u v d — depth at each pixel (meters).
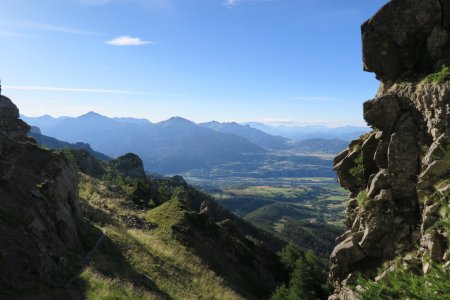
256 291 48.09
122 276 28.94
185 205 59.50
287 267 66.44
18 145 32.16
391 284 15.18
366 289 15.76
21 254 21.89
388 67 20.92
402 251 17.31
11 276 20.14
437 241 14.41
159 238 46.31
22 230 23.67
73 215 34.38
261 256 67.19
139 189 79.75
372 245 18.84
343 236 21.73
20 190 27.17
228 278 45.16
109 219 46.31
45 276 22.11
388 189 18.42
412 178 17.84
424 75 18.91
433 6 19.28
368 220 18.98
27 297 19.58
